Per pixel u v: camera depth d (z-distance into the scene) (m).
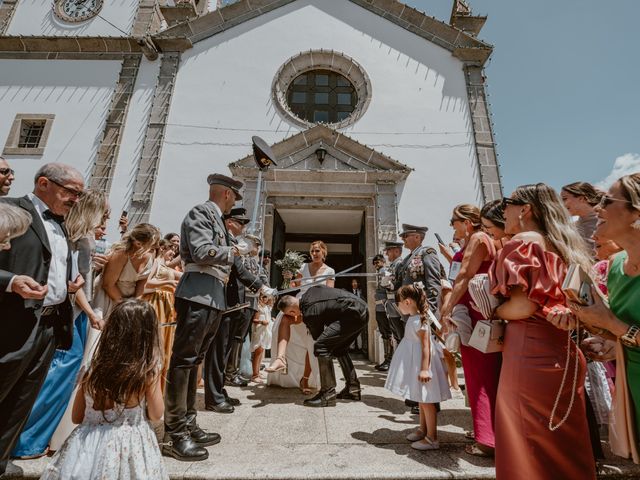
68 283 2.39
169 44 8.53
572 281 1.68
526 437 1.76
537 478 1.71
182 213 7.44
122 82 8.38
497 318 2.05
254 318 5.28
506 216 2.19
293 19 8.77
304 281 4.60
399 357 3.01
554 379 1.76
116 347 1.73
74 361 2.74
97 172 7.72
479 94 8.22
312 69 8.55
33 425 2.48
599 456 2.37
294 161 7.74
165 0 10.02
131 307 1.81
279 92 8.23
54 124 8.12
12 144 7.98
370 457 2.47
